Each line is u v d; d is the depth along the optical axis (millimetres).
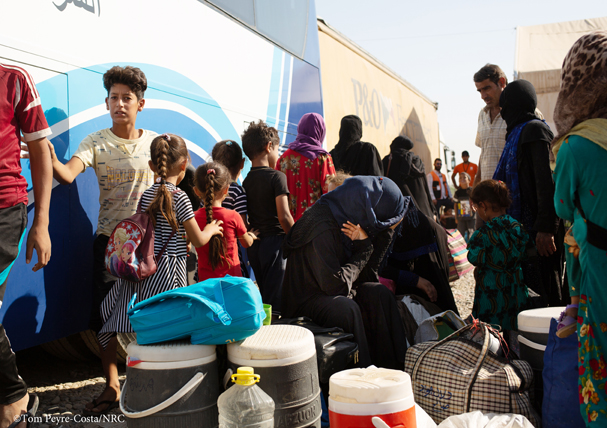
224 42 4785
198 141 4305
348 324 3012
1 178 2354
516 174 4270
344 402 2150
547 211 3971
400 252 4035
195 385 2277
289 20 6230
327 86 7891
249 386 2225
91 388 3568
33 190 2619
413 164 6027
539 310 3076
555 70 9344
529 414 2637
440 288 4074
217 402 2330
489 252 3715
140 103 3352
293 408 2346
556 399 2549
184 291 2406
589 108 2098
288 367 2344
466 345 2809
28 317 2881
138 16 3703
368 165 5461
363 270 3402
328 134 7754
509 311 3689
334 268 3129
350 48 9227
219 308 2334
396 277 3918
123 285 2887
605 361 2029
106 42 3400
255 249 4055
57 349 3865
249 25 5266
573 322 2381
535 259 3893
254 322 2395
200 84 4379
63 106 3059
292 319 3043
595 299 2037
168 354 2270
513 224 3775
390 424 2117
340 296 3127
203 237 2980
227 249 3279
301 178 4777
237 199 3920
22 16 2822
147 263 2766
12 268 2801
